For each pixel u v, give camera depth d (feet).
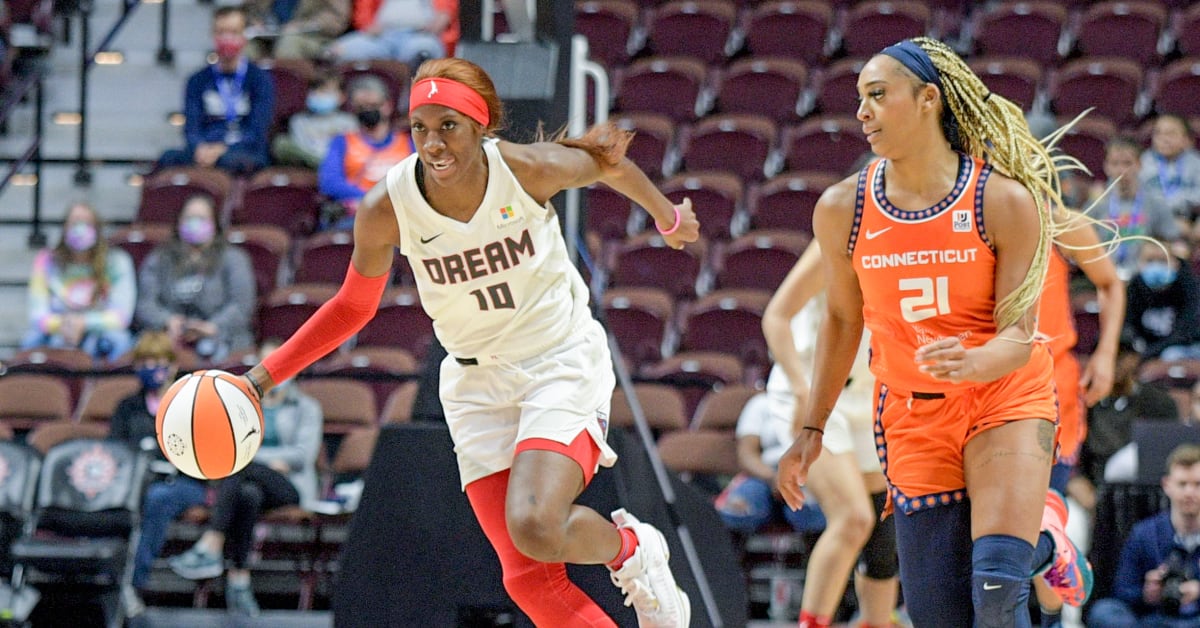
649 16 107.55
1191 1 106.83
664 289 79.41
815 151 90.43
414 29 98.84
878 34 103.30
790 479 33.50
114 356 76.07
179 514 61.00
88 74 98.84
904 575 31.91
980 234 29.71
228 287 75.36
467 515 38.68
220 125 90.48
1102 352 44.19
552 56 42.22
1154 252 71.31
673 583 33.17
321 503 61.31
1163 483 50.98
